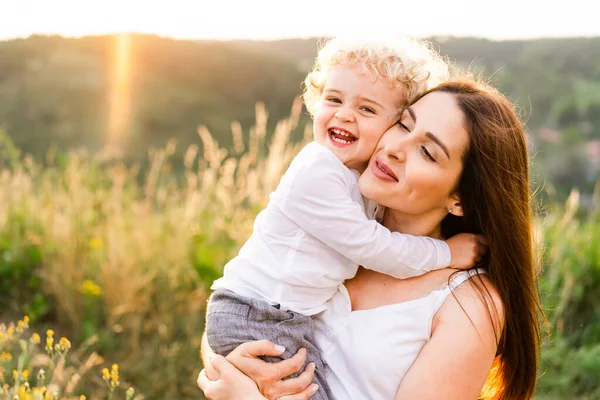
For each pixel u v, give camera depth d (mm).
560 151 14984
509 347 1874
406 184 1744
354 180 1897
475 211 1829
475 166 1753
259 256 1897
